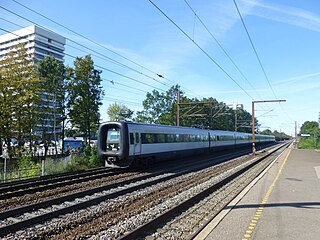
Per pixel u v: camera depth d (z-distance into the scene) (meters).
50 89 32.50
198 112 59.56
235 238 6.34
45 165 20.16
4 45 97.06
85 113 34.22
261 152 42.16
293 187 12.45
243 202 9.72
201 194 11.36
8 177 17.67
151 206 10.20
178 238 6.74
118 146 19.91
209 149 35.75
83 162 23.38
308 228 6.96
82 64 33.16
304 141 70.06
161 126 24.41
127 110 58.56
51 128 34.66
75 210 9.63
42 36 95.69
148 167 22.41
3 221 8.43
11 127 25.59
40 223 8.22
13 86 25.31
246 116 118.56
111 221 8.34
